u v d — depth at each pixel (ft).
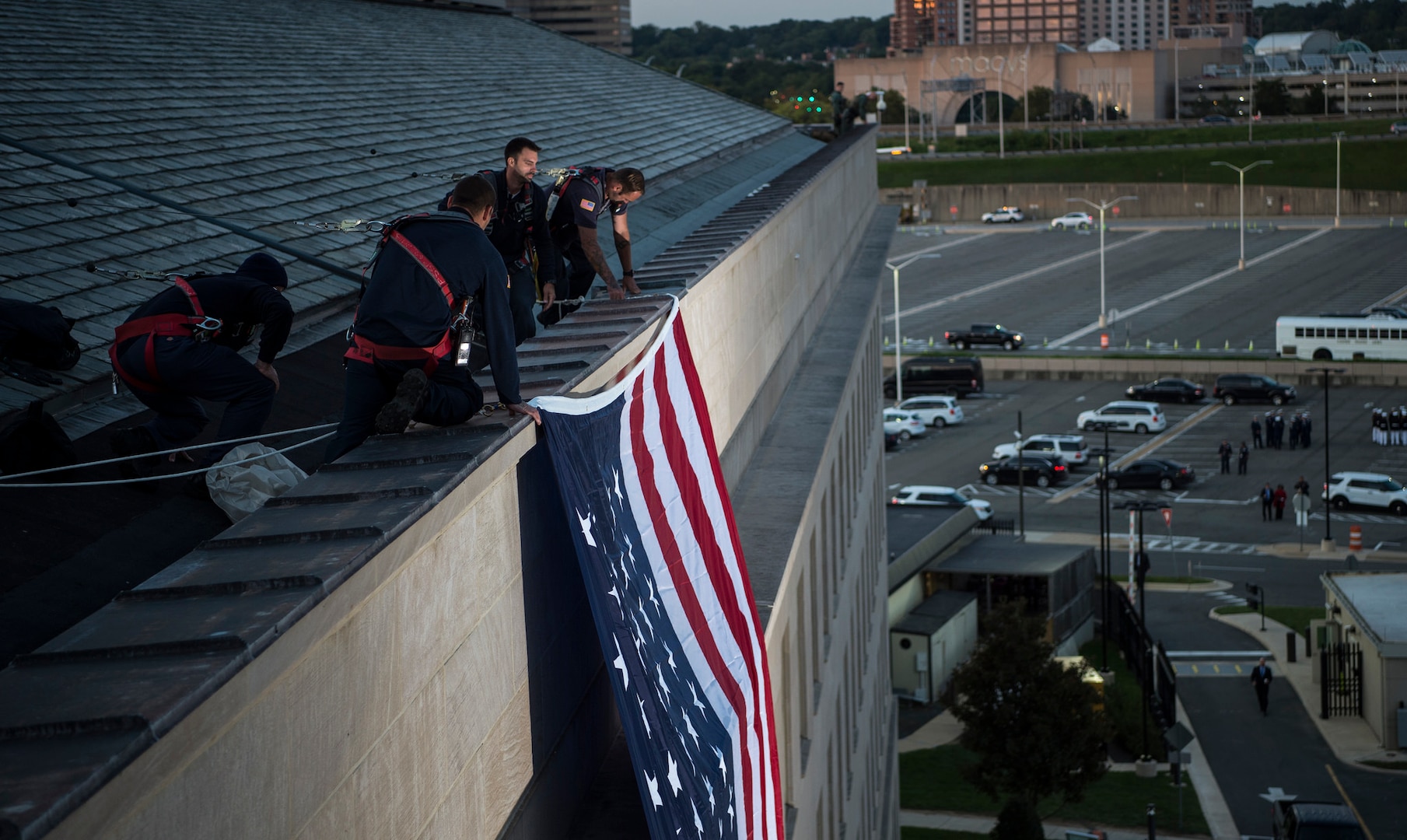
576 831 23.50
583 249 33.65
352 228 25.36
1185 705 138.10
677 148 88.48
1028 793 110.42
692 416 26.04
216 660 10.90
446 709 16.47
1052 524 196.85
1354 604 133.80
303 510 15.26
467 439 18.24
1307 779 118.62
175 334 22.09
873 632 90.99
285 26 85.25
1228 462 217.56
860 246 107.14
